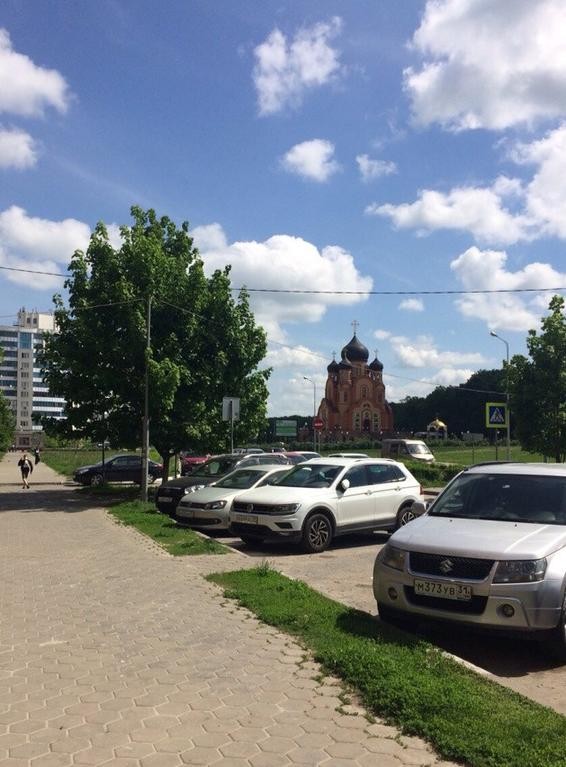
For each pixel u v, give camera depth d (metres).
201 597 7.88
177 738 4.13
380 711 4.47
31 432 145.88
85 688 5.00
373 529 12.86
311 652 5.74
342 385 97.44
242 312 24.53
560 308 21.66
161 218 24.48
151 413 21.97
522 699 4.62
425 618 6.11
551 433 21.39
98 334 21.58
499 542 6.09
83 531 14.28
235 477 15.45
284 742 4.06
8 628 6.66
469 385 108.69
